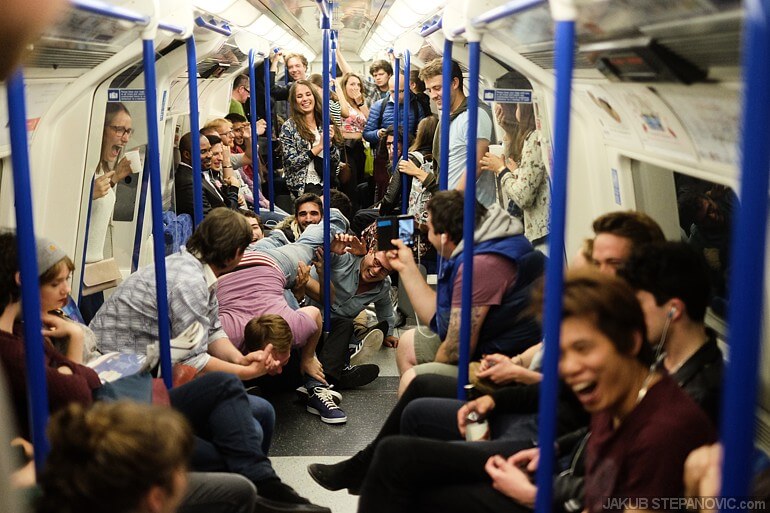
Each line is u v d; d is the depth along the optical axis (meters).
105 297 5.06
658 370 2.13
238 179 8.45
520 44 3.76
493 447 2.76
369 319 6.97
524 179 4.30
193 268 3.99
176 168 6.53
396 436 2.76
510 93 4.39
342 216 6.33
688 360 2.37
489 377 3.17
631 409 2.11
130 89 4.62
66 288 3.19
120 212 5.18
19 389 2.68
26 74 3.48
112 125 4.67
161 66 5.60
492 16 3.24
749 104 1.33
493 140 5.23
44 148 4.21
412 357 4.15
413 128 8.95
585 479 2.27
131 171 5.13
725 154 2.62
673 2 2.03
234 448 3.27
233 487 2.84
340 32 15.02
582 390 2.10
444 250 3.78
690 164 2.92
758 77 1.32
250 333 4.34
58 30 3.19
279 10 8.65
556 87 2.04
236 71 8.59
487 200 4.95
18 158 2.10
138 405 1.95
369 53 16.88
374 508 2.72
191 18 4.47
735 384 1.41
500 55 3.98
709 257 3.17
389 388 5.58
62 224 4.46
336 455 4.50
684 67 2.39
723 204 3.08
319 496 4.02
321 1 5.55
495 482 2.57
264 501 3.21
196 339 3.87
